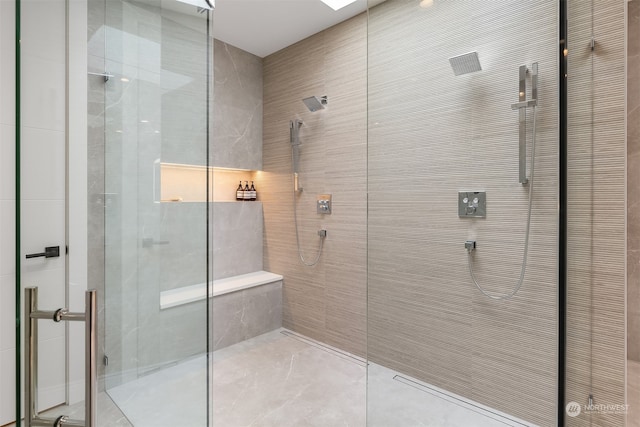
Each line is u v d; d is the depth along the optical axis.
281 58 3.17
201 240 1.02
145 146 0.90
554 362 1.41
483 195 1.54
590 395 1.47
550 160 1.44
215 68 2.98
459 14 1.57
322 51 2.85
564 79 1.43
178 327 1.00
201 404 1.03
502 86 1.50
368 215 1.77
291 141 3.08
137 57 0.88
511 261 1.50
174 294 1.00
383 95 1.73
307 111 2.98
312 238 2.98
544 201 1.44
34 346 0.56
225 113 3.05
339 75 2.73
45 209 0.62
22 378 0.55
